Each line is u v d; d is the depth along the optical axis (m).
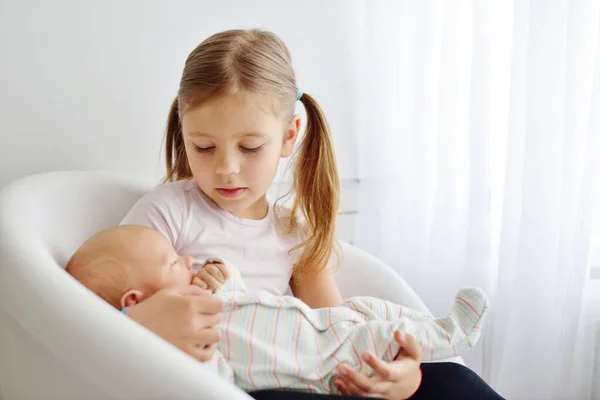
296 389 0.79
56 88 1.13
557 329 1.11
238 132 0.88
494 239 1.25
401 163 1.44
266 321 0.82
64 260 0.83
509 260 1.17
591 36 1.04
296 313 0.84
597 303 1.15
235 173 0.89
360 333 0.84
